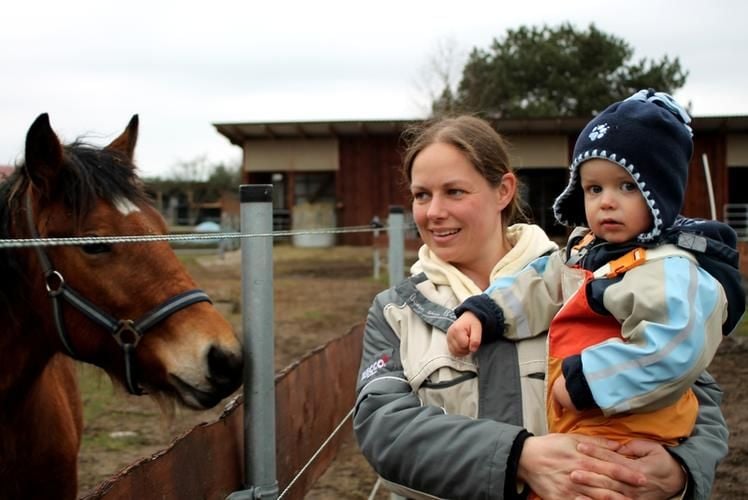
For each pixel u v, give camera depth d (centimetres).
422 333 166
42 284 230
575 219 177
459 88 2964
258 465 186
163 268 229
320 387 279
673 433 142
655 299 135
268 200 186
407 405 157
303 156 2719
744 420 514
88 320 227
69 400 296
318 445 275
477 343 152
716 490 396
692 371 131
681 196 149
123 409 627
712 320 137
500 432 142
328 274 1747
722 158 2395
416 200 181
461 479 142
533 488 138
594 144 152
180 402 227
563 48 3862
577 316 150
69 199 224
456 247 175
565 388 141
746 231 2112
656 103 154
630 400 131
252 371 185
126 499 138
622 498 133
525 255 177
